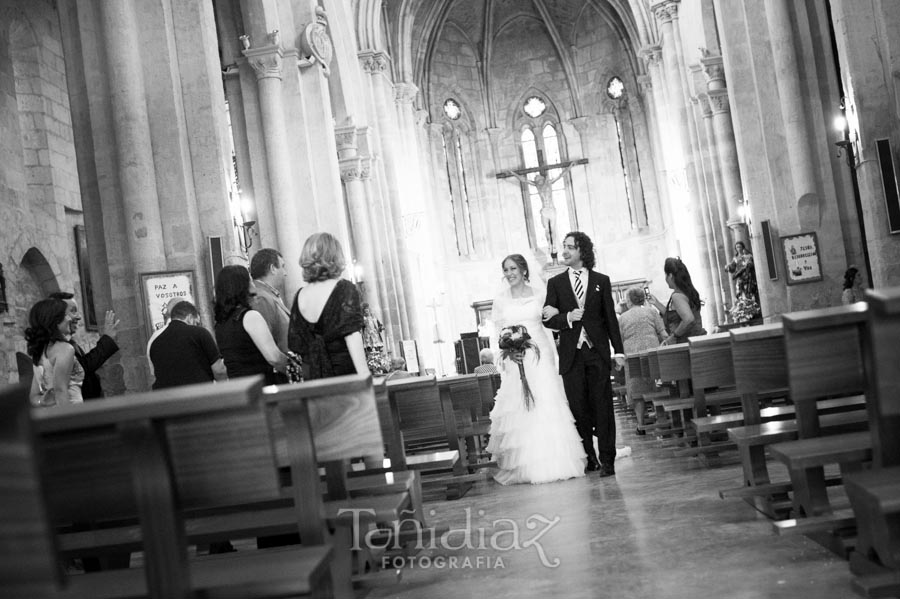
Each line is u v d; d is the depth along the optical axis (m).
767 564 4.55
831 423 5.17
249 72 18.55
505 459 9.45
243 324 6.34
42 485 2.10
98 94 11.88
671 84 29.81
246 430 2.99
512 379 9.38
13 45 17.11
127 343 11.67
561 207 47.28
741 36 16.64
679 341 11.45
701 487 7.29
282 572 3.23
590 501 7.38
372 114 31.59
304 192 18.39
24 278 16.52
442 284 42.47
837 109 15.53
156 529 2.96
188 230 11.88
